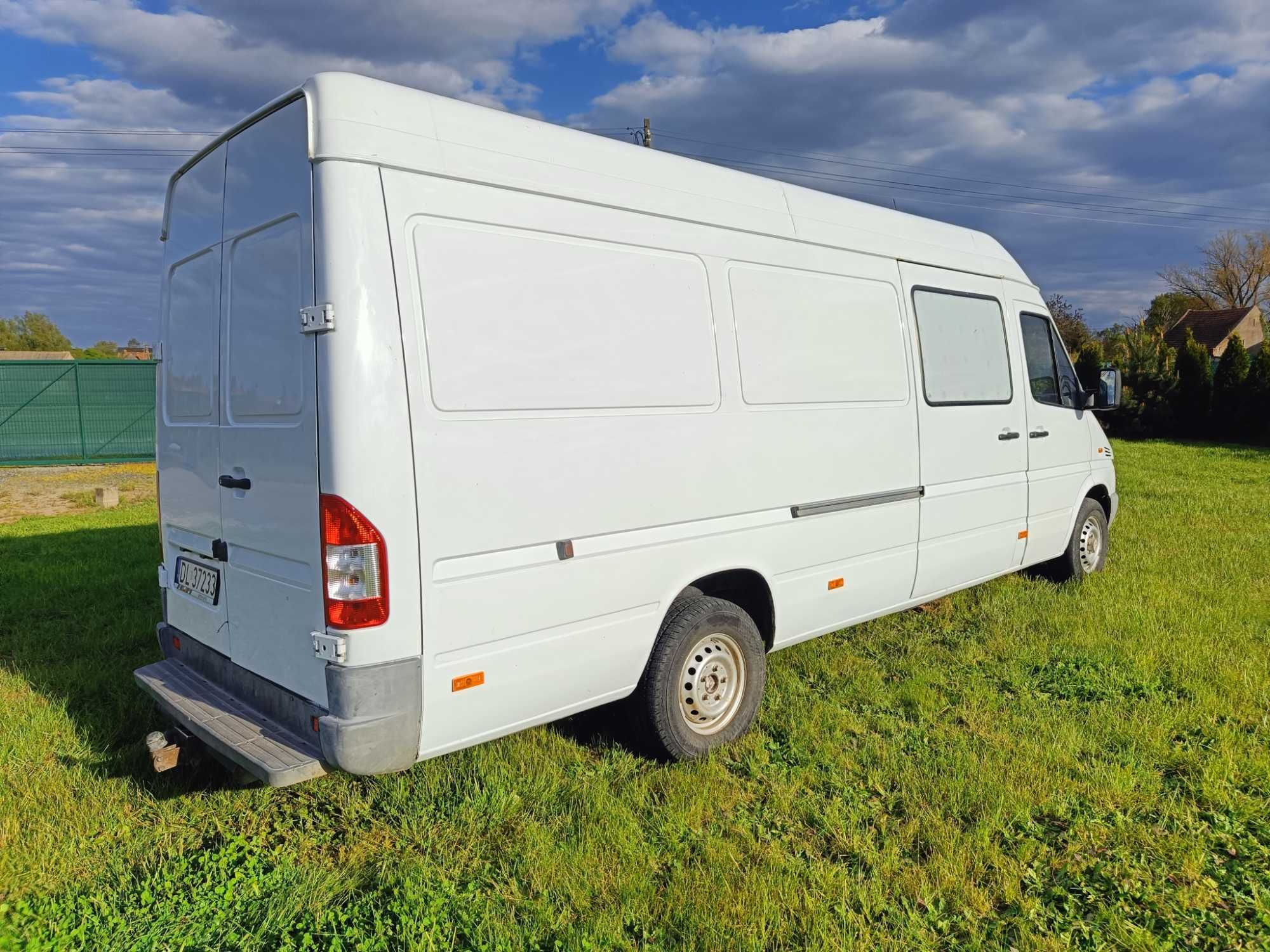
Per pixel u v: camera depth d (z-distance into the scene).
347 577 2.69
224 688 3.44
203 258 3.47
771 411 4.02
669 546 3.59
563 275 3.21
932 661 5.03
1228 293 48.44
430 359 2.81
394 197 2.76
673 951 2.57
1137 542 8.27
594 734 4.01
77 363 18.00
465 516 2.89
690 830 3.23
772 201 4.17
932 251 5.15
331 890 2.88
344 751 2.72
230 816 3.39
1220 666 4.83
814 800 3.46
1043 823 3.33
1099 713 4.26
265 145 3.02
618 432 3.37
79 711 4.29
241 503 3.21
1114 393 6.18
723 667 3.94
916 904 2.81
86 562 7.73
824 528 4.33
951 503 5.16
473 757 3.76
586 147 3.40
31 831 3.21
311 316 2.69
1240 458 17.14
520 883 2.92
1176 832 3.22
